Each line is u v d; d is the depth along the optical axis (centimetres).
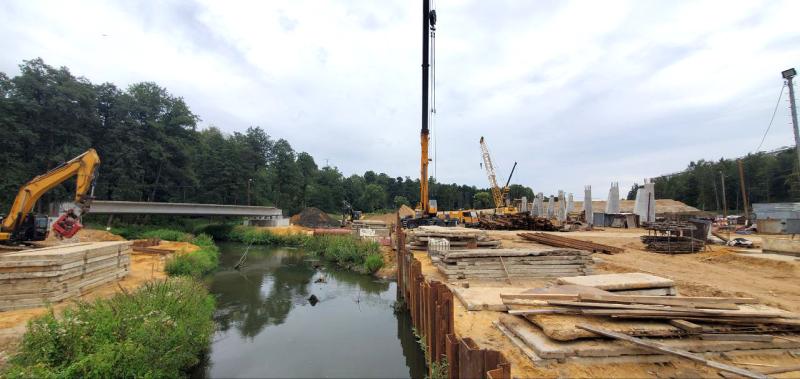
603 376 529
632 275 862
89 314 796
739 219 4534
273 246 3869
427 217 2627
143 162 4562
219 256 2998
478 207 10925
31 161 3528
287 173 8050
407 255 1471
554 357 561
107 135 4159
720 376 527
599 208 5928
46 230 1892
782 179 7238
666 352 526
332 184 10575
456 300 973
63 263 1134
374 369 921
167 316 859
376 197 10981
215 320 1320
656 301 649
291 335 1171
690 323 597
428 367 838
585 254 1227
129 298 972
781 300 980
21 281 1080
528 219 3453
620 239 2541
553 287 779
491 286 1097
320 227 5425
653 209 3747
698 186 8588
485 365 507
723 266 1548
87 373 641
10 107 3375
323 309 1474
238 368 930
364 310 1462
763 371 532
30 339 681
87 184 1883
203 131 8069
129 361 698
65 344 686
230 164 6153
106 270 1423
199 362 953
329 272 2278
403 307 1435
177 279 1361
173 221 5000
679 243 1925
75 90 3750
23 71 3588
